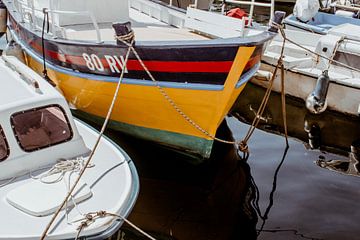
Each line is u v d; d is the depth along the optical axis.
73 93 7.67
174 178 7.01
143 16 9.29
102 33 7.85
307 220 6.33
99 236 4.36
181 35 7.74
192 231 5.98
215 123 6.67
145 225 6.00
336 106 9.55
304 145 8.59
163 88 6.45
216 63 5.98
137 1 9.65
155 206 6.40
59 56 7.35
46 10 7.36
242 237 5.93
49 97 5.41
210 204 6.55
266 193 6.94
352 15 12.88
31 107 5.27
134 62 6.38
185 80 6.26
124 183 5.02
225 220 6.24
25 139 5.18
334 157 8.18
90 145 5.75
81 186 4.81
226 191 6.88
